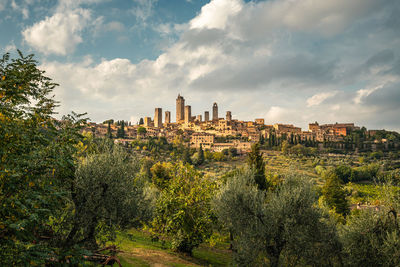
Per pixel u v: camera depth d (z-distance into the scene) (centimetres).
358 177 14150
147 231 3559
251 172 2622
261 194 2191
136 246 2489
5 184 846
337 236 1995
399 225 1820
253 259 1909
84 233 1480
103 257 1261
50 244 1197
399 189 1911
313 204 2088
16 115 977
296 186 2192
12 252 794
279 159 18675
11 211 809
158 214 2616
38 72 1098
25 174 897
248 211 2120
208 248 3341
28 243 824
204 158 17738
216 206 2327
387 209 1903
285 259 2012
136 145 18388
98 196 1495
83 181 1473
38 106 1096
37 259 802
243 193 2205
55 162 969
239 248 1981
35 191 902
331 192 5841
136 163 1839
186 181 2886
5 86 962
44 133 1053
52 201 974
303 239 1906
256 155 4334
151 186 4459
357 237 1909
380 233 1858
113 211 1566
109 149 1803
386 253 1694
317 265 1920
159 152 17312
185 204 2564
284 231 1959
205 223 2655
